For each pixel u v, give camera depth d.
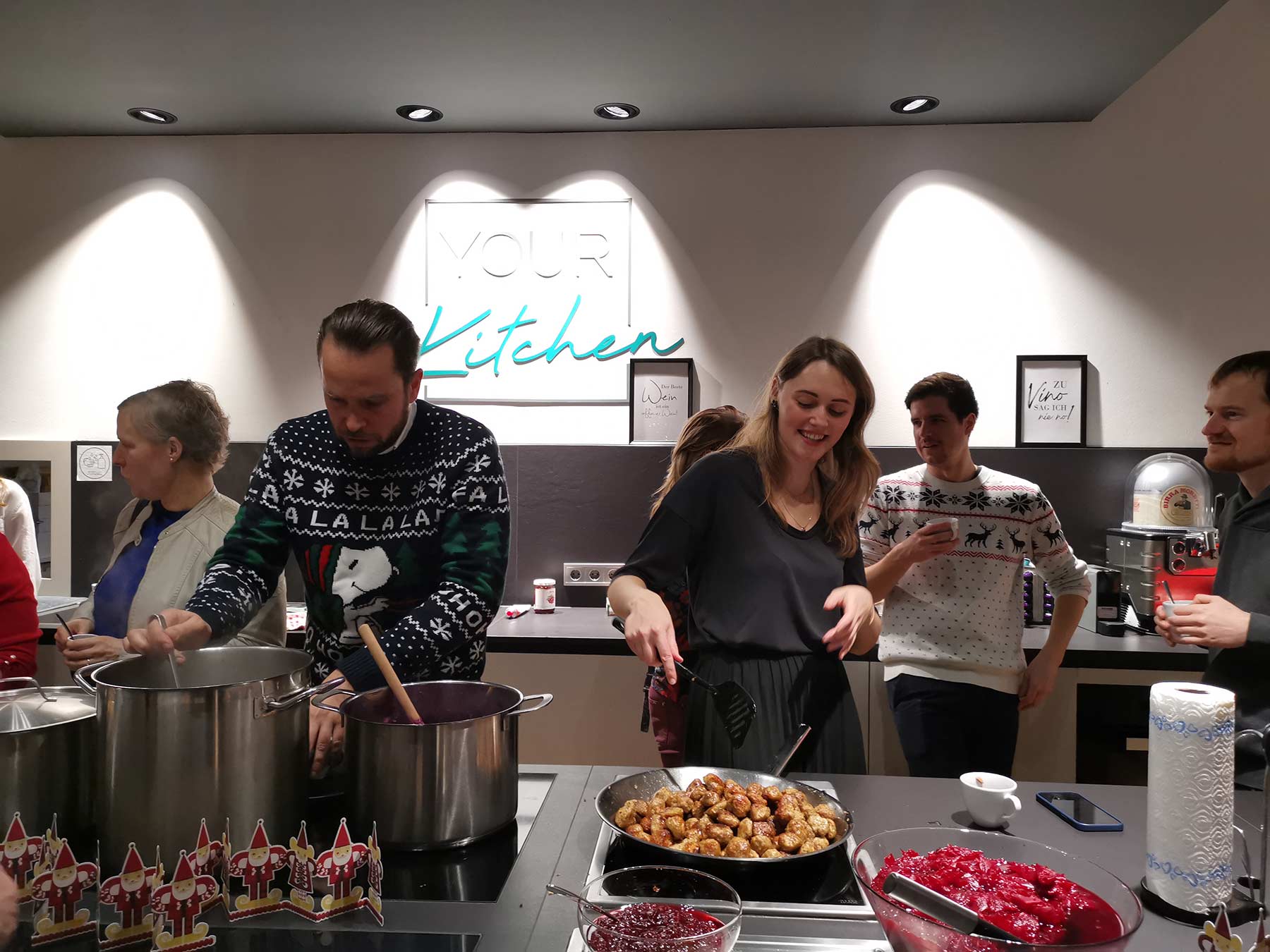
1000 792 1.06
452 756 0.98
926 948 0.69
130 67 2.51
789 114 2.84
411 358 1.30
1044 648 2.25
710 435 2.12
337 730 1.11
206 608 1.25
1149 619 2.56
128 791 0.87
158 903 0.78
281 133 3.04
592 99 2.72
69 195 3.08
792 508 1.53
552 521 3.01
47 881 0.79
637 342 3.00
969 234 2.92
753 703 1.23
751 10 2.17
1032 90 2.65
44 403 3.10
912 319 2.94
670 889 0.85
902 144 2.93
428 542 1.39
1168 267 2.86
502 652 2.58
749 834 0.96
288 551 1.47
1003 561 2.21
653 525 1.49
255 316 3.06
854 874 0.86
